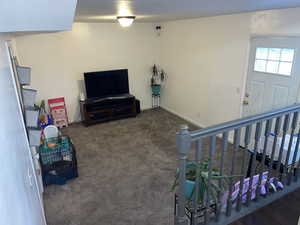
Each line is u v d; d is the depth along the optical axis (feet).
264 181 6.66
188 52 17.25
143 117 19.74
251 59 12.57
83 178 11.53
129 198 10.11
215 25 14.30
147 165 12.58
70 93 18.35
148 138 15.79
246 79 13.08
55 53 16.98
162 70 21.07
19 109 6.93
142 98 21.61
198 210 5.78
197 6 8.39
